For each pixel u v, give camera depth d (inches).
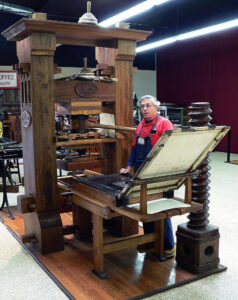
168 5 397.7
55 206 142.3
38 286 115.3
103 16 400.2
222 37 425.7
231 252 139.5
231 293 109.7
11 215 183.6
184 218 181.0
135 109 401.1
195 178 121.5
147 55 594.6
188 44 479.5
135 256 135.6
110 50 149.9
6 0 353.4
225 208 197.8
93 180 127.1
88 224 153.6
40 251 139.6
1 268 128.2
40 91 133.6
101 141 147.9
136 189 105.8
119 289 111.3
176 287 113.6
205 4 382.3
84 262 131.2
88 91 142.3
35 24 124.6
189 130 94.7
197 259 119.8
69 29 131.4
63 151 165.3
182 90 502.3
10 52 512.1
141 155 130.6
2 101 507.8
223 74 431.8
